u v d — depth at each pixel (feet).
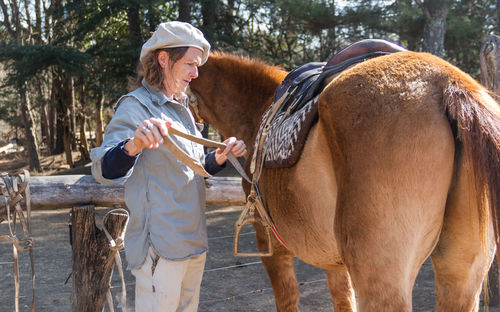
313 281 14.80
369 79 5.08
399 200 4.73
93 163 5.55
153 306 5.92
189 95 9.82
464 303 5.33
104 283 9.27
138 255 5.98
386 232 4.74
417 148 4.70
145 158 6.04
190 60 6.04
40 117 86.79
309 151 5.69
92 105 71.67
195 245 6.18
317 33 37.45
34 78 56.13
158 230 5.92
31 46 45.73
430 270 15.33
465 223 5.01
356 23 36.37
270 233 7.48
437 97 4.85
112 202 9.59
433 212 4.83
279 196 6.36
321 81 6.35
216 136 62.85
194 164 5.44
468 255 5.18
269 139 6.81
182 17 44.88
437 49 33.83
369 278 4.80
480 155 4.46
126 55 46.24
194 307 6.64
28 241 7.72
